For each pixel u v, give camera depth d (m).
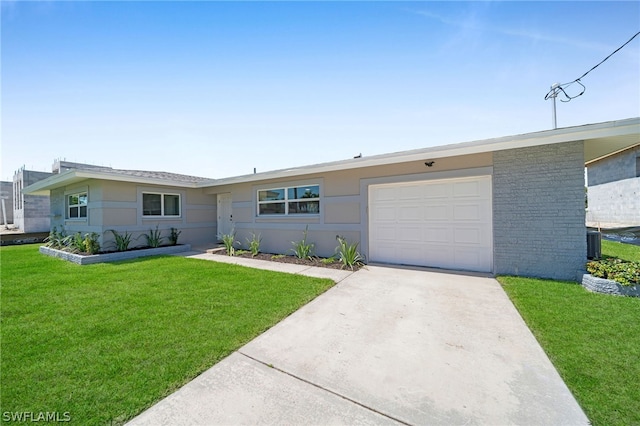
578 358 2.58
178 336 3.14
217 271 6.38
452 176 6.30
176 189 11.15
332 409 2.02
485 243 6.15
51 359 2.65
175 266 7.00
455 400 2.10
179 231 11.12
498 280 5.41
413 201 6.96
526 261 5.54
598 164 14.82
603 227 12.51
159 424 1.87
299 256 8.04
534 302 4.04
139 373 2.43
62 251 8.86
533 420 1.88
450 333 3.24
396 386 2.28
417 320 3.63
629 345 2.79
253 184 9.96
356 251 7.64
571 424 1.84
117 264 7.33
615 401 2.02
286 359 2.70
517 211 5.61
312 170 7.80
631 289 4.18
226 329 3.33
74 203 10.75
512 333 3.21
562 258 5.23
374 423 1.88
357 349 2.90
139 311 3.89
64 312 3.85
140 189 9.97
